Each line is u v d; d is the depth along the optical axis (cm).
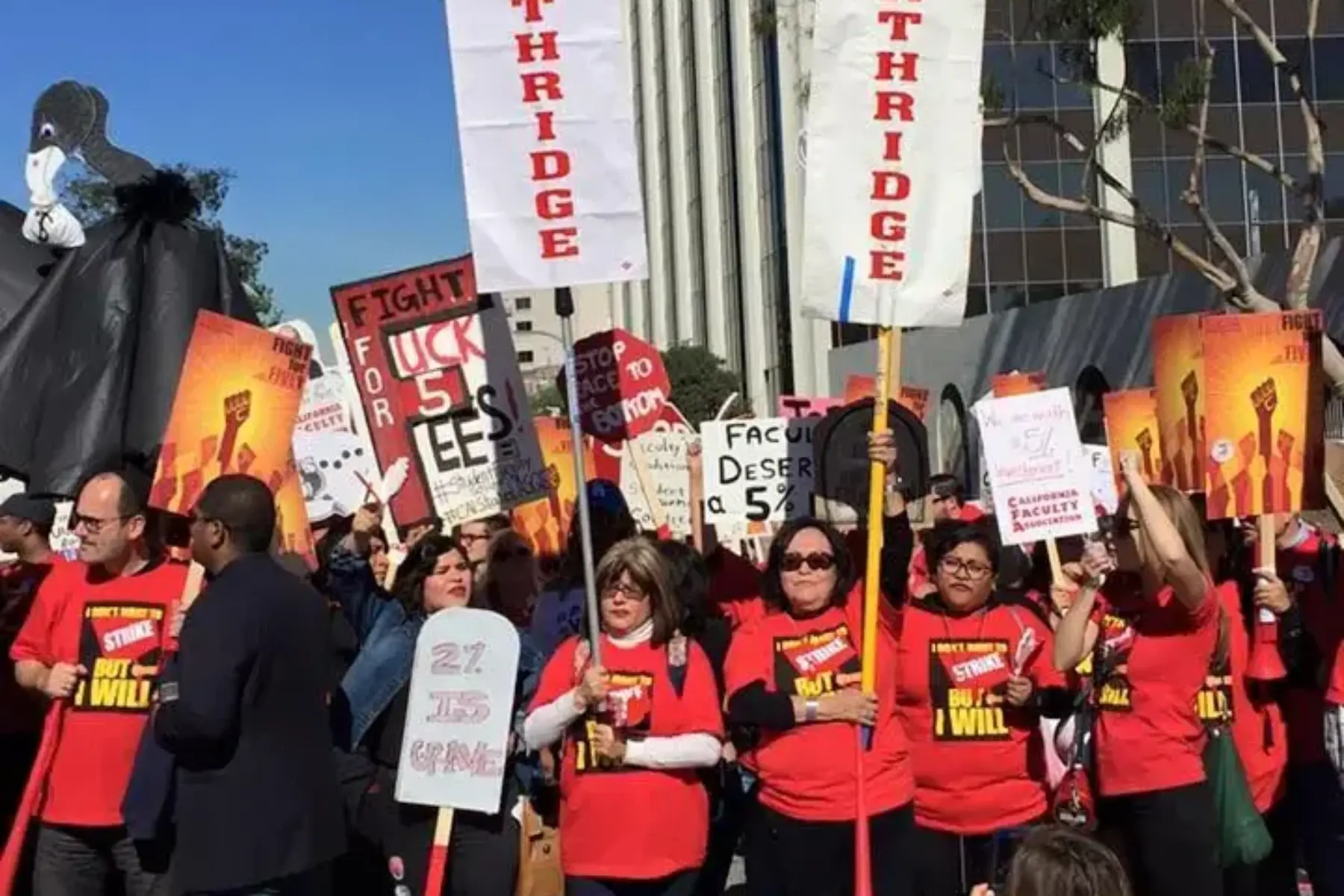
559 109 581
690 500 985
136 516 572
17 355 601
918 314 573
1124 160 3186
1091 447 872
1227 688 593
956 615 582
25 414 598
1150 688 550
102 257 615
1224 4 1459
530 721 541
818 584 553
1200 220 1478
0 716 675
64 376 600
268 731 496
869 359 3238
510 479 693
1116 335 2181
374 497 683
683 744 532
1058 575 665
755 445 861
